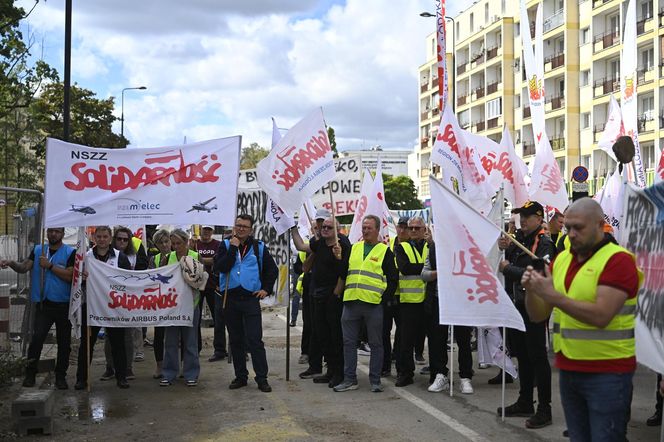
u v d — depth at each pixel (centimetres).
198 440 662
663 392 521
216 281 1070
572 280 426
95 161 857
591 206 420
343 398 832
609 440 415
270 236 1386
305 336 1087
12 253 955
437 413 756
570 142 4725
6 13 1925
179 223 867
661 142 3856
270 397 837
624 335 415
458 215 728
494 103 5766
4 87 2259
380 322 865
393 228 1566
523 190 1196
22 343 952
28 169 3153
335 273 907
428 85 7288
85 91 4144
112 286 867
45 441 659
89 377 879
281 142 923
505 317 704
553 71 4859
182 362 1008
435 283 871
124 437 673
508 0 5700
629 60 1265
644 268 512
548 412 701
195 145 878
